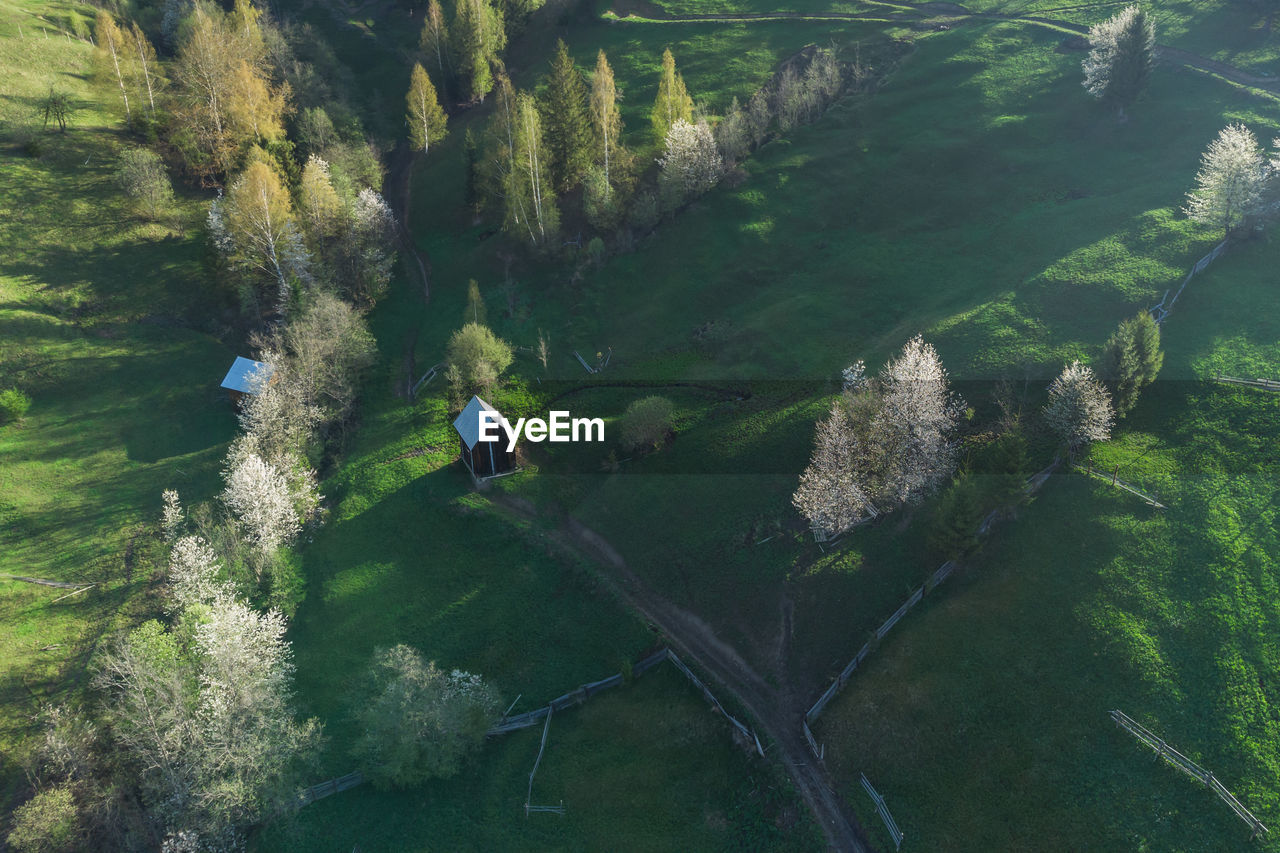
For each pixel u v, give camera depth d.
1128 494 68.12
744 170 118.94
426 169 133.12
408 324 106.94
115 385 92.12
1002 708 57.72
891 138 122.19
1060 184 109.25
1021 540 67.12
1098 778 53.25
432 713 59.88
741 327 97.94
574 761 62.25
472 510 80.00
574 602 72.19
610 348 99.19
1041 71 128.75
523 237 112.44
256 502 76.50
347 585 75.69
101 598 73.19
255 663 64.62
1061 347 82.50
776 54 146.00
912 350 75.12
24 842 55.09
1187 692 55.97
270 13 166.38
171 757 59.66
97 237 107.50
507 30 160.25
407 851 58.19
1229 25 127.81
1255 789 51.03
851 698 60.91
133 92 126.44
